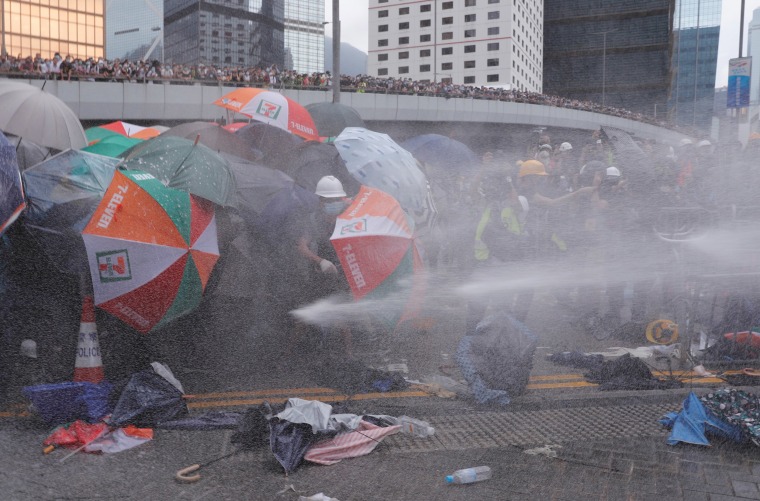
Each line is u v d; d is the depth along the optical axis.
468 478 3.53
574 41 137.38
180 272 4.72
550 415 4.62
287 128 9.10
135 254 4.62
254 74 39.22
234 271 5.64
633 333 6.79
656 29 131.12
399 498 3.38
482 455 3.94
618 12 132.25
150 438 4.14
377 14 127.31
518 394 4.99
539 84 137.62
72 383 4.44
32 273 5.11
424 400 4.95
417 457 3.91
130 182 4.71
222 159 5.43
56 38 107.25
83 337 4.94
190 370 5.52
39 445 4.01
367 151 7.21
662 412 4.66
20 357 5.19
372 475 3.66
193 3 166.62
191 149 5.23
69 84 33.75
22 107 8.02
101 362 5.02
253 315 5.88
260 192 5.83
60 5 107.19
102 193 5.07
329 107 10.62
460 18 119.88
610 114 64.94
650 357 6.10
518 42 120.94
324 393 5.09
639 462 3.81
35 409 4.38
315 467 3.78
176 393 4.51
